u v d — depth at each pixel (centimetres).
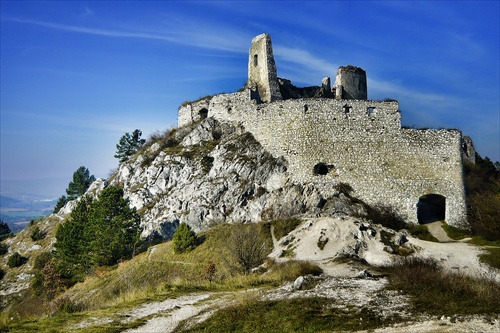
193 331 2577
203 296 3419
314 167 6456
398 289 2880
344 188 6309
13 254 8862
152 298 3450
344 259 4397
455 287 2759
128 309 3167
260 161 6812
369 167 6347
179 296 3456
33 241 9512
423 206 6719
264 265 4700
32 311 5047
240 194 6606
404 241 5188
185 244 5869
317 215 5916
